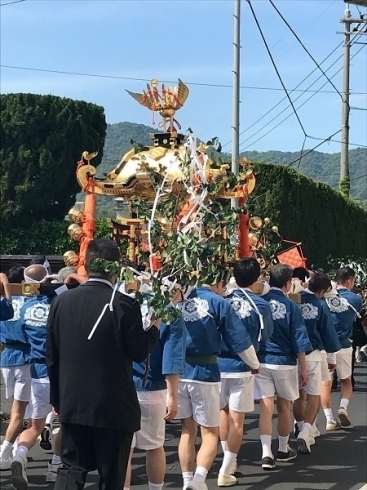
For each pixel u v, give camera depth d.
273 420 9.67
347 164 27.31
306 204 19.48
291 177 18.80
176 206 5.79
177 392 5.64
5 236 24.17
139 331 4.79
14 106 24.23
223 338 6.32
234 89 15.58
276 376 7.48
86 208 8.91
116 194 8.96
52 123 24.53
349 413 10.39
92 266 4.91
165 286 5.32
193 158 5.89
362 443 8.63
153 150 9.01
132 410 4.79
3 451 7.05
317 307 8.18
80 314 4.79
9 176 24.27
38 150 24.38
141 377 5.61
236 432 6.86
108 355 4.72
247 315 6.88
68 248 23.84
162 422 5.73
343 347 9.39
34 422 6.57
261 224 9.17
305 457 7.98
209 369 6.12
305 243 19.48
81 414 4.68
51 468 6.91
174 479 7.12
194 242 5.28
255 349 6.94
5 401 10.62
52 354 4.93
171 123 9.45
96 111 25.50
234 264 7.25
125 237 9.57
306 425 8.17
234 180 6.46
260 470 7.46
